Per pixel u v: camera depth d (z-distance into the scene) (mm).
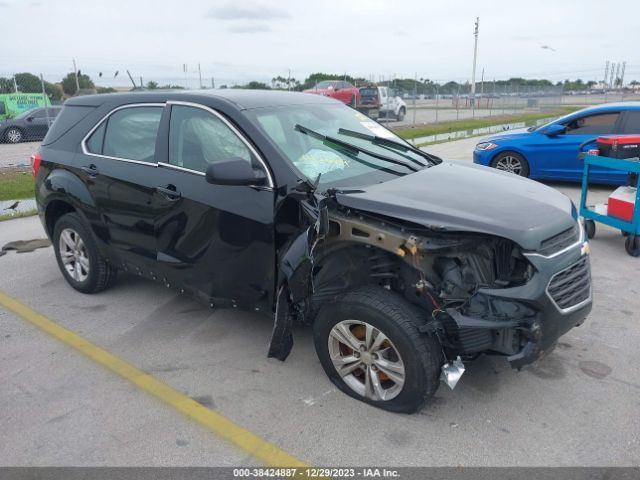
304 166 3615
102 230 4617
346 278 3443
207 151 3881
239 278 3740
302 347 4121
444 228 3002
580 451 2955
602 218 6297
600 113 9172
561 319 3146
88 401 3490
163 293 5184
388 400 3252
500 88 35750
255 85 20516
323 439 3090
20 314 4777
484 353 3109
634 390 3500
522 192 3623
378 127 4793
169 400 3482
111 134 4578
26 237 7168
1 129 19703
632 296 4941
